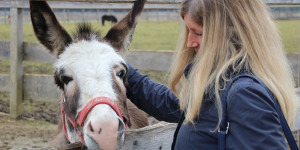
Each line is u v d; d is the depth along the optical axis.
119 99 2.06
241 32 1.50
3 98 7.01
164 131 2.19
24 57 6.12
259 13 1.56
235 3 1.52
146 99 2.39
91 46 2.27
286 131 1.41
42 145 4.85
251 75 1.43
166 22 27.78
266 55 1.50
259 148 1.27
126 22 2.65
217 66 1.51
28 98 6.18
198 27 1.60
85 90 1.98
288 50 12.80
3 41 6.25
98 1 3.04
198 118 1.54
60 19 22.86
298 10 26.77
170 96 2.27
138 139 2.02
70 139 2.38
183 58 1.87
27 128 5.60
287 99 1.50
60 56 2.31
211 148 1.50
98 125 1.76
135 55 6.21
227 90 1.41
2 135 5.12
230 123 1.37
